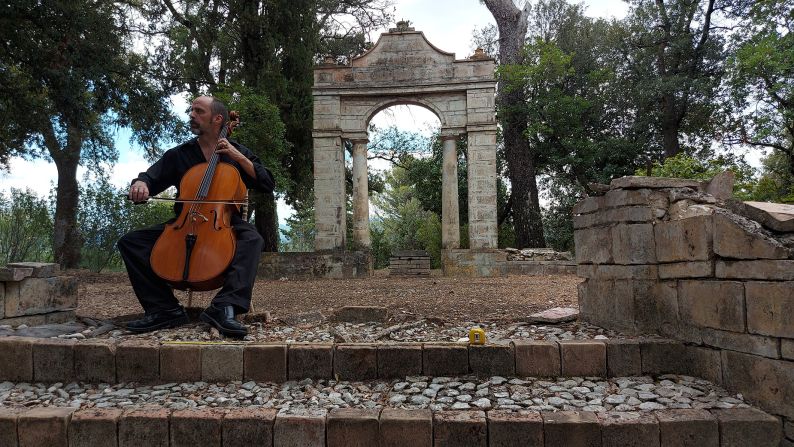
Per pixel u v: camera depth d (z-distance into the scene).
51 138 18.30
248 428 3.12
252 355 3.81
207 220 4.50
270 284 12.41
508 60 21.27
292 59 19.11
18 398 3.55
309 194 23.64
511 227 25.08
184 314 4.86
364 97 16.67
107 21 14.48
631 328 4.49
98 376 3.82
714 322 3.65
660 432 3.04
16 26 12.96
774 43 15.47
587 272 5.24
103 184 17.06
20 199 18.84
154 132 16.92
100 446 3.16
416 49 16.45
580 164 21.55
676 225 4.06
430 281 12.89
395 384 3.72
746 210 3.55
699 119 22.70
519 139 20.84
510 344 3.95
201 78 19.28
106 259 16.86
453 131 16.53
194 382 3.81
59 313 5.09
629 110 23.19
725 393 3.50
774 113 17.00
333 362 3.83
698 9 21.36
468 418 3.11
